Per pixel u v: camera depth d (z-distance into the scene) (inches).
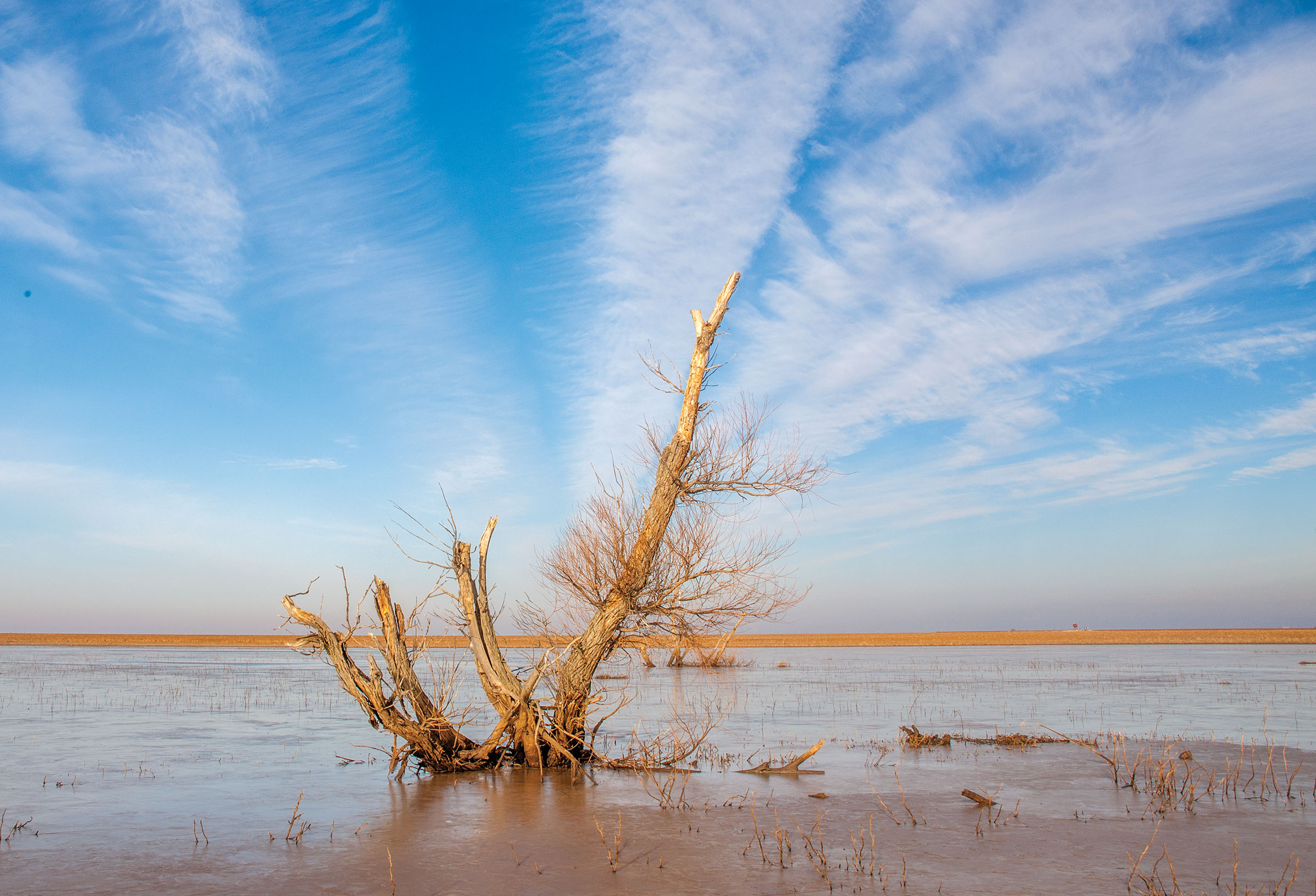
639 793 510.9
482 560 623.8
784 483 649.0
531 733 600.4
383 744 730.8
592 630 621.6
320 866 350.3
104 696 1181.1
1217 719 868.0
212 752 682.8
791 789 522.0
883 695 1188.5
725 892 313.1
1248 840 387.5
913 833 404.5
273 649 3599.9
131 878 333.4
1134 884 320.5
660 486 629.3
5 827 420.8
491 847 380.8
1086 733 768.3
